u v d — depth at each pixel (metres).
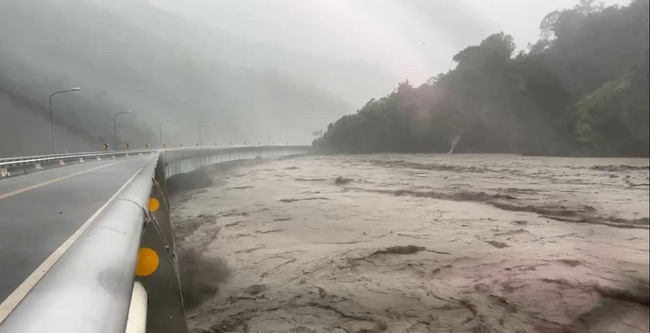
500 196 39.59
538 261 19.64
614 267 18.52
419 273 18.27
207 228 29.08
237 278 17.92
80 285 3.02
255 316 14.12
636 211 31.66
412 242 23.61
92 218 11.12
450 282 17.08
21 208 12.97
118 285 3.32
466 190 44.84
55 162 42.38
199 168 66.19
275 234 26.80
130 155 77.94
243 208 38.22
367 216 32.78
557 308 14.43
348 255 21.00
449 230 26.83
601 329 13.09
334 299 15.51
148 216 7.00
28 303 2.72
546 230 26.33
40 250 7.41
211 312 14.49
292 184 61.69
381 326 13.33
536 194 41.16
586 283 16.52
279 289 16.59
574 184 48.25
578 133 93.12
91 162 50.50
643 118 81.56
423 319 13.78
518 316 13.94
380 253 21.28
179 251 22.06
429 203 38.31
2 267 6.20
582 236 24.67
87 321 2.46
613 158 83.75
